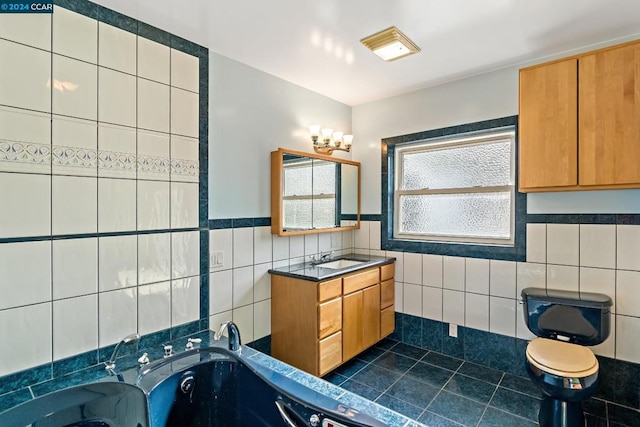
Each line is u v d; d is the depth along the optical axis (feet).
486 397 7.20
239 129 7.81
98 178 5.54
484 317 8.70
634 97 5.97
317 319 7.50
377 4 5.60
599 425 6.23
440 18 6.04
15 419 4.24
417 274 9.91
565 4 5.62
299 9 5.74
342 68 8.23
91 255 5.47
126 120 5.87
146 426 4.16
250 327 8.02
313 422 4.46
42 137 4.96
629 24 6.26
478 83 8.70
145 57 6.11
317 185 9.62
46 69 4.99
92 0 5.42
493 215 9.04
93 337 5.48
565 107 6.64
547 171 6.86
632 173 5.99
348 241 11.22
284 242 8.90
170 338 6.48
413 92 9.92
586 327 6.57
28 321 4.84
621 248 6.87
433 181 10.12
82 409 4.52
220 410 5.58
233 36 6.64
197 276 6.95
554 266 7.64
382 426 4.01
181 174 6.67
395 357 9.19
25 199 4.82
